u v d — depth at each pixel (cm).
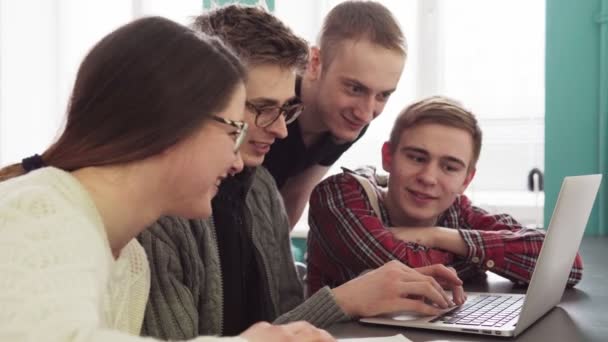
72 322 60
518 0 279
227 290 123
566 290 144
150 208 82
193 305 111
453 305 121
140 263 98
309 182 212
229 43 118
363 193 162
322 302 112
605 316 118
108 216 79
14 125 333
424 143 158
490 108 285
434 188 159
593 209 259
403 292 113
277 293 143
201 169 81
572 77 263
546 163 266
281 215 150
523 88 280
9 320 60
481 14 284
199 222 117
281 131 125
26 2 330
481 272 164
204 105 79
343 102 165
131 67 78
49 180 74
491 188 286
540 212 277
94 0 325
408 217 163
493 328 103
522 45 280
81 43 327
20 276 62
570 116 263
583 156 263
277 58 119
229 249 125
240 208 133
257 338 74
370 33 161
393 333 105
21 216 67
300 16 294
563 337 104
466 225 176
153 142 77
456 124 158
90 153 78
